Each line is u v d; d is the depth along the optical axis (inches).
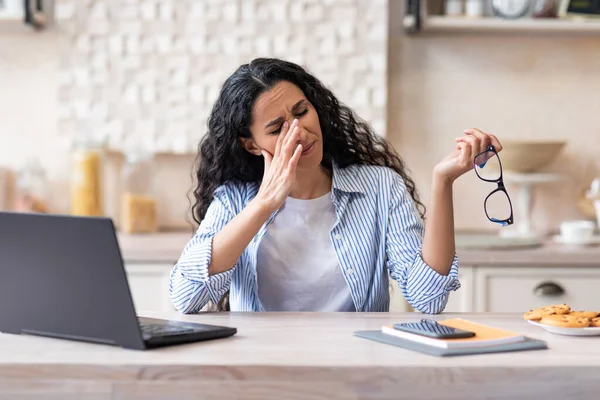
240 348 53.8
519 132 132.3
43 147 131.8
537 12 126.2
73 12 127.6
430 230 69.5
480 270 111.8
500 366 48.9
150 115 129.2
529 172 126.4
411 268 71.6
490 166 126.2
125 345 53.5
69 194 132.2
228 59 128.5
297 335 58.3
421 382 48.8
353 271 74.8
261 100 71.7
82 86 128.6
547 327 59.0
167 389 49.5
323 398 49.1
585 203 128.0
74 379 49.8
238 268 75.9
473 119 132.0
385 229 76.2
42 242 54.4
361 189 76.5
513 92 132.0
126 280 52.2
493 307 112.1
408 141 131.8
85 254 53.0
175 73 128.8
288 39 128.1
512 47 131.6
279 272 75.2
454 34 131.0
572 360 50.2
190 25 128.1
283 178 68.1
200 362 49.6
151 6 127.9
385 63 127.8
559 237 124.0
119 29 128.3
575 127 132.6
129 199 126.3
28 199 127.0
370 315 67.0
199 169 80.0
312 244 75.5
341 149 79.3
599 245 118.3
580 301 111.9
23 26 124.8
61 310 55.5
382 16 127.3
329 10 127.7
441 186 68.5
